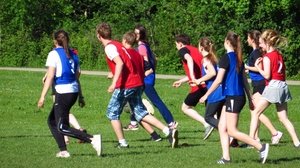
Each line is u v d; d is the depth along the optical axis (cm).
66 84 1638
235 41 1543
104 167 1524
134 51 1848
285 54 5594
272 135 1986
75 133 1661
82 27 7050
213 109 1842
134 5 6756
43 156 1686
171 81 4694
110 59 1769
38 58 6588
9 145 1895
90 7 7675
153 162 1598
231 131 1556
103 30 1784
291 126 1883
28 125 2484
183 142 2009
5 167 1522
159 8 6444
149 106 2258
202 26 5884
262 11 5594
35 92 3675
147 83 2170
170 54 5956
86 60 6234
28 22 7112
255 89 1950
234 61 1538
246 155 1728
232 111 1541
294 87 4369
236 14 5666
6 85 4078
